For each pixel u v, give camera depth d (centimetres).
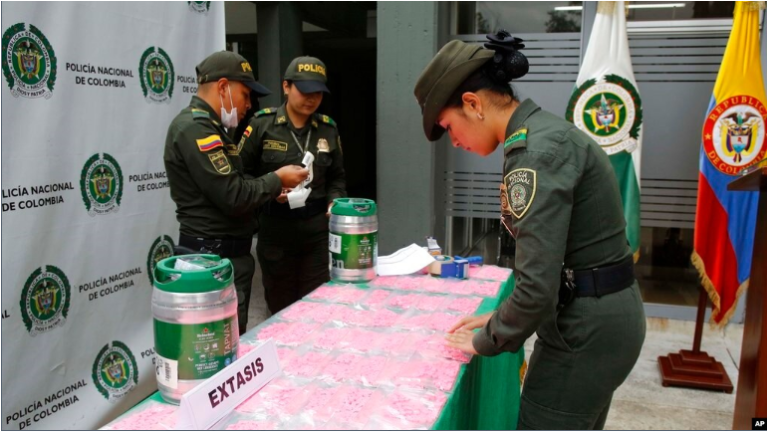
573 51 336
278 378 120
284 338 141
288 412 106
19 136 177
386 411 106
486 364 153
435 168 349
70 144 195
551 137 117
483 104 127
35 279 184
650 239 379
